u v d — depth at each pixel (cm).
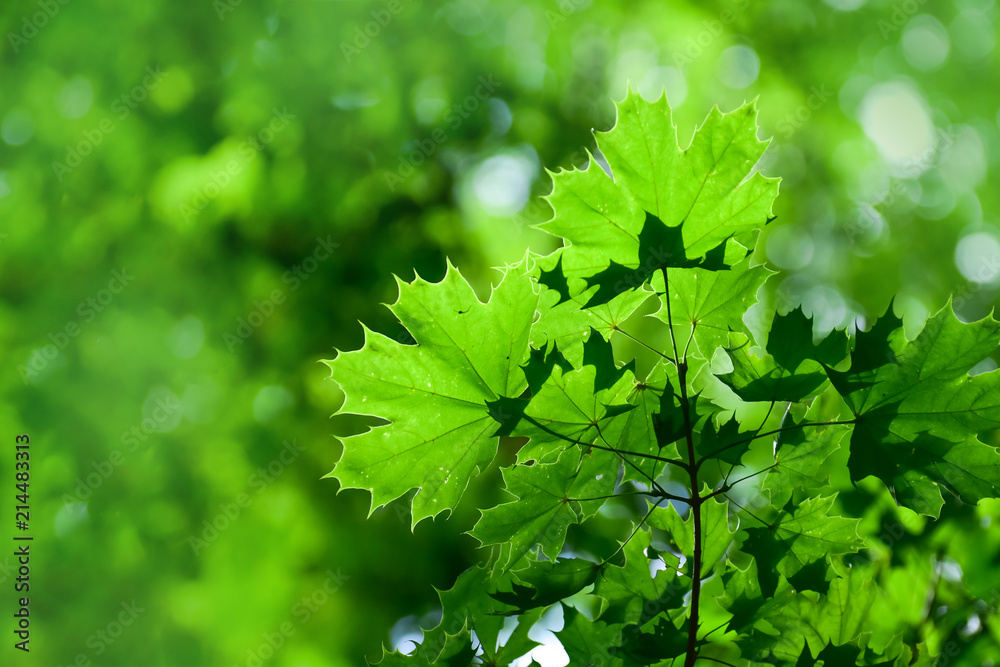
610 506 470
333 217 698
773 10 779
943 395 140
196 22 651
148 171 680
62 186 674
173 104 679
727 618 177
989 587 186
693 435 148
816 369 141
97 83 668
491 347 150
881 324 141
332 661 591
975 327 138
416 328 148
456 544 586
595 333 141
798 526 149
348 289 690
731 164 142
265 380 666
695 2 762
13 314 658
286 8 662
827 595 162
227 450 644
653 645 141
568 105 787
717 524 154
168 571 606
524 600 149
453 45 727
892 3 776
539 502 150
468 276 717
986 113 800
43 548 602
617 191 144
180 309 668
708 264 142
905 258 759
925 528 191
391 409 150
